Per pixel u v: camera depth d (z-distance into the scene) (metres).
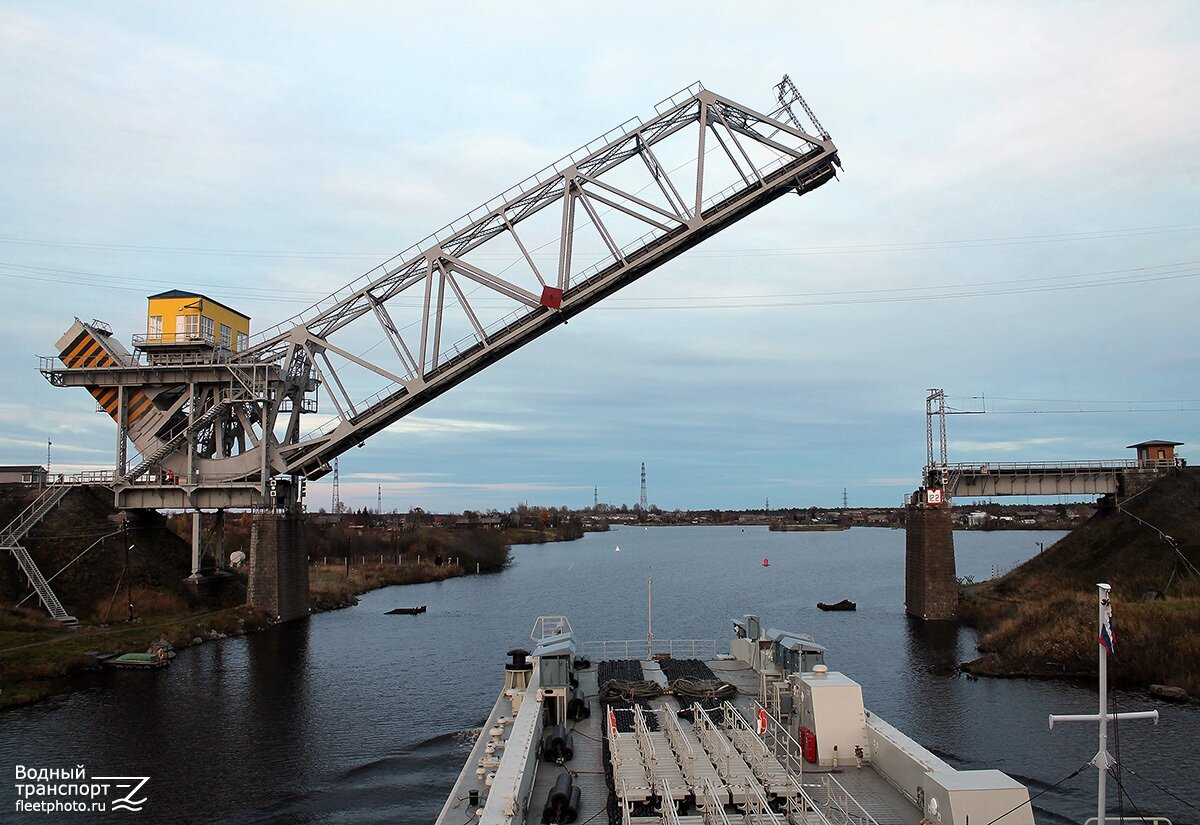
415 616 77.94
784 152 53.31
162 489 70.06
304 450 68.25
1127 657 50.31
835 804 15.16
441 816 16.06
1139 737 38.53
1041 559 82.94
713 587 106.94
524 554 183.25
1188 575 65.00
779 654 23.73
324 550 127.56
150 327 71.69
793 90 53.12
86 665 51.75
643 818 14.23
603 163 55.75
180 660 55.47
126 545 68.69
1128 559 71.50
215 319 74.00
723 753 16.25
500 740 18.66
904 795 15.92
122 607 62.41
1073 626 54.03
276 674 52.25
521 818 14.52
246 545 106.81
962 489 82.69
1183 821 28.72
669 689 24.23
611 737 18.20
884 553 190.75
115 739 39.22
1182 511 74.94
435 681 50.88
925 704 45.28
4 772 34.84
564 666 21.78
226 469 69.75
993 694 47.34
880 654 59.34
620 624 73.00
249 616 67.56
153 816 30.53
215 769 35.44
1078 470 83.75
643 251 54.25
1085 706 44.31
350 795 32.56
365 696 47.22
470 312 58.34
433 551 134.75
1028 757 36.16
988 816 13.30
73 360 71.12
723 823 13.28
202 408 71.56
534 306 56.16
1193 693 45.53
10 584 60.62
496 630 69.81
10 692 45.66
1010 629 59.12
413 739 39.44
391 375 60.31
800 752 18.45
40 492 69.62
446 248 58.88
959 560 141.38
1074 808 30.14
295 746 38.41
